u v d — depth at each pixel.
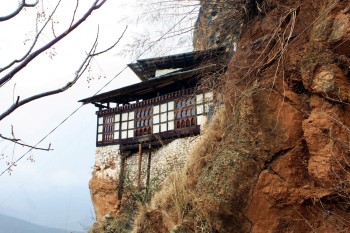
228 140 5.60
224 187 5.21
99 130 20.28
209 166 5.96
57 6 1.99
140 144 17.55
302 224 4.42
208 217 5.31
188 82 15.41
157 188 11.62
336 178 4.04
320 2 4.73
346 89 4.14
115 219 12.98
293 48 4.92
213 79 6.95
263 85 5.18
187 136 15.48
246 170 5.03
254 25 5.96
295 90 4.85
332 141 4.08
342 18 4.27
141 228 7.52
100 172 19.39
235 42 7.04
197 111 15.23
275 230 4.57
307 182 4.49
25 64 1.71
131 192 14.95
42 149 1.85
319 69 4.38
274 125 4.92
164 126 16.72
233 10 6.46
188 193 6.18
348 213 4.07
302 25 4.92
